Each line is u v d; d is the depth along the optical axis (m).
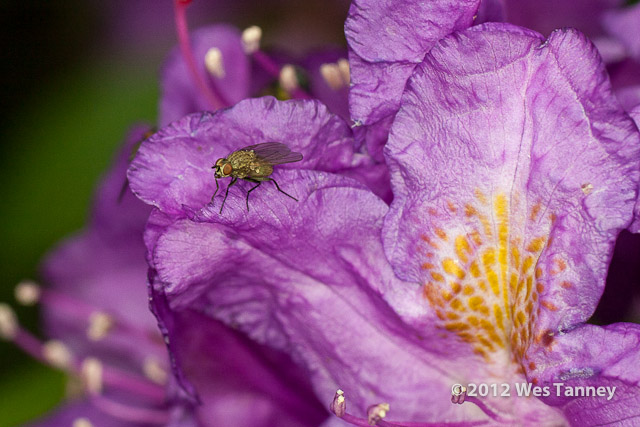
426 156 0.16
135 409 0.21
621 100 0.18
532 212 0.16
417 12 0.16
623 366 0.15
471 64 0.15
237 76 0.19
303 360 0.17
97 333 0.20
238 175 0.16
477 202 0.16
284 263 0.16
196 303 0.17
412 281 0.16
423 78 0.16
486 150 0.16
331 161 0.16
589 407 0.15
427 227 0.16
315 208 0.16
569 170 0.15
